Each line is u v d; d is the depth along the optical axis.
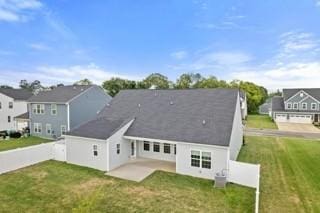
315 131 33.09
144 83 62.59
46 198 11.27
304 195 11.41
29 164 16.80
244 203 10.62
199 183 13.24
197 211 9.90
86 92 29.42
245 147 22.16
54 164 17.12
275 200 10.89
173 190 12.22
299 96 44.88
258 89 68.00
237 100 17.38
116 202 10.80
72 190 12.25
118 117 19.45
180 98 19.31
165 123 17.03
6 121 36.81
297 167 15.83
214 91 18.56
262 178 13.76
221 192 11.92
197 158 14.30
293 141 25.20
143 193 11.83
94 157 16.11
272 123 42.59
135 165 16.69
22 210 10.05
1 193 11.86
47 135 29.19
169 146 17.72
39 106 29.64
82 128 17.94
